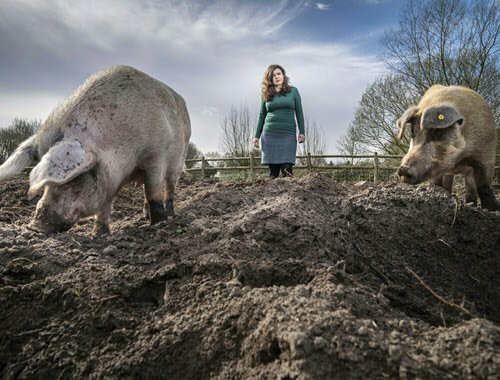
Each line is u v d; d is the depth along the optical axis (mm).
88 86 4258
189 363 2279
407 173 5301
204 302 2590
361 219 3967
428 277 3324
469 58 16906
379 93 18656
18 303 3074
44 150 4008
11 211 5977
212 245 3311
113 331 2609
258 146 7914
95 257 3539
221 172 17266
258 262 2945
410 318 2348
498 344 1913
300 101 7535
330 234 3498
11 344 2834
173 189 5434
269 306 2236
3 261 3518
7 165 3875
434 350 1889
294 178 6141
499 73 16469
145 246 3723
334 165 15953
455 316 2709
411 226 3945
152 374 2320
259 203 4707
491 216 4160
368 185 5934
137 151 4422
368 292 2562
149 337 2490
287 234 3385
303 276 2744
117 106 4223
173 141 4977
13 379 2588
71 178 3557
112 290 2963
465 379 1722
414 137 5645
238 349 2195
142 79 4660
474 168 5750
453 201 4246
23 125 25594
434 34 17594
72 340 2680
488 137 5543
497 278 3543
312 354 1843
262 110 7809
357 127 19141
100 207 4184
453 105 5402
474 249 3799
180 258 3195
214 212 4785
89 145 3922
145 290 2963
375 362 1803
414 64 18094
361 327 1958
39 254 3584
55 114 4125
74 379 2445
